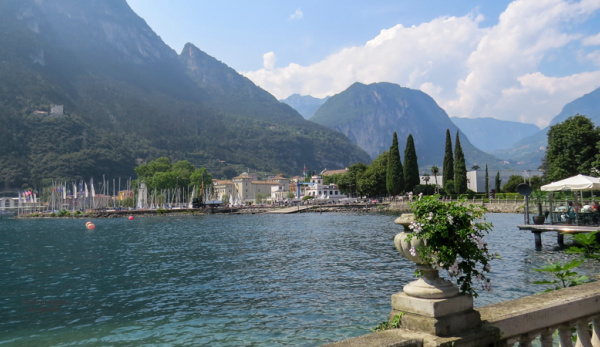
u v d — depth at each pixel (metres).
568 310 5.72
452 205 5.21
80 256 44.53
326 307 21.02
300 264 34.72
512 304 5.68
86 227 98.19
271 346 16.19
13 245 58.12
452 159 121.56
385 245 45.41
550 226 34.19
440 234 4.93
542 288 22.47
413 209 5.27
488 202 95.25
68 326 19.45
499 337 4.91
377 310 20.27
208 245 51.69
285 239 56.06
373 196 152.50
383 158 147.12
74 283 29.55
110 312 21.59
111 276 31.94
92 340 17.55
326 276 28.95
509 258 31.89
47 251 49.88
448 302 4.74
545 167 109.19
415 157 124.00
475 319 4.91
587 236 11.05
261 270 32.44
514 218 73.75
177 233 72.38
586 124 74.62
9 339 17.91
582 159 72.50
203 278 29.91
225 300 23.22
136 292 25.98
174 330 18.41
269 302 22.42
